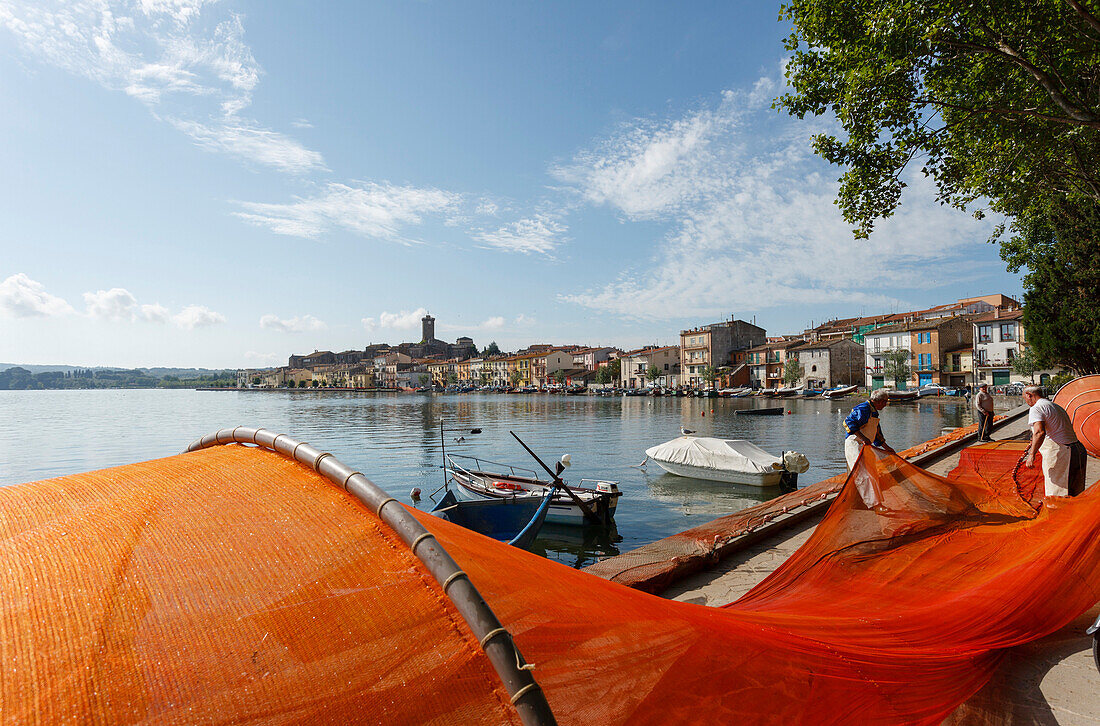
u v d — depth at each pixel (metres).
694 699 1.77
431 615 1.45
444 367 167.12
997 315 64.75
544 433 41.97
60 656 1.22
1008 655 3.39
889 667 2.45
